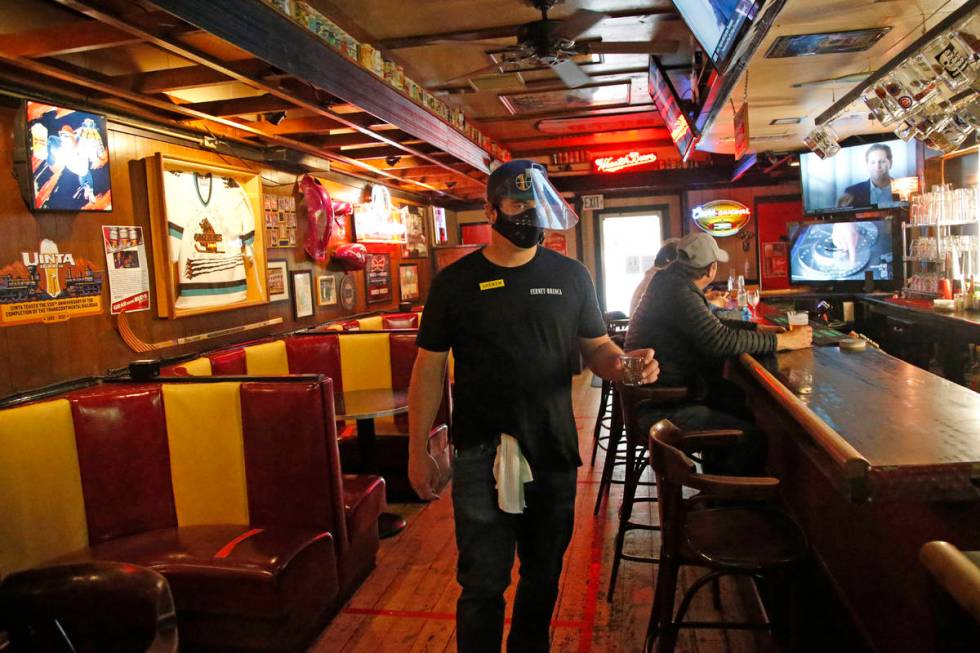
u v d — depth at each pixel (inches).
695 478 72.2
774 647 95.0
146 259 152.2
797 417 82.4
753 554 73.2
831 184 284.4
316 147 201.5
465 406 74.9
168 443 117.7
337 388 193.0
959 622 33.9
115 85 126.8
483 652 71.2
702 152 331.3
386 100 169.9
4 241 117.4
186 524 118.0
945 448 66.9
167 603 53.6
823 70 159.2
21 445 103.3
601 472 183.5
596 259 397.1
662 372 127.6
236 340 185.5
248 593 97.1
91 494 111.1
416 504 169.8
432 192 332.5
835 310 273.7
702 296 129.3
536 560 76.4
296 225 220.1
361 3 161.9
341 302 250.8
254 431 115.0
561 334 75.1
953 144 131.7
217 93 161.9
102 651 56.1
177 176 159.2
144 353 150.6
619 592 116.1
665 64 215.8
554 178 370.9
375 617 114.0
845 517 92.7
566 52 164.6
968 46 106.2
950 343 180.5
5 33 107.9
